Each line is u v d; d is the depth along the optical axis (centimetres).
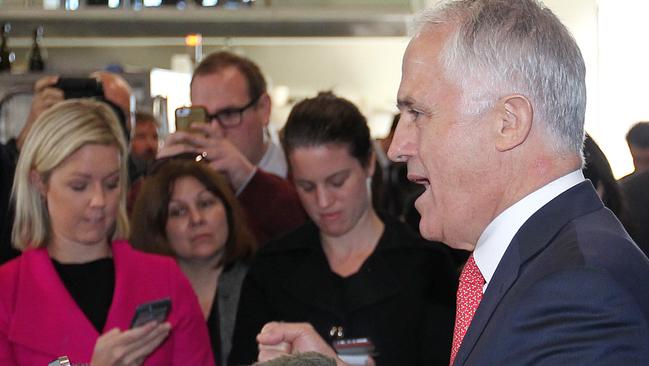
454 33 137
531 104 133
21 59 568
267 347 177
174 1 523
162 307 217
